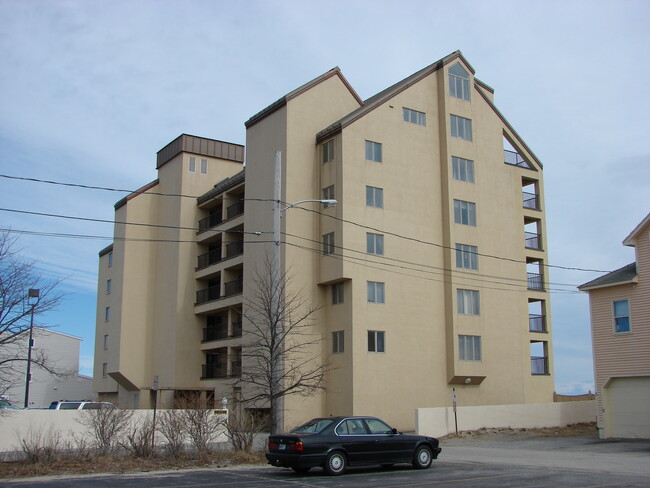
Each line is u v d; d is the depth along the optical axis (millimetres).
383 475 18031
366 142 39406
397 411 37250
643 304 29953
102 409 23859
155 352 50750
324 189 39562
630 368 30031
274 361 22516
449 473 18453
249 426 23359
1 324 21484
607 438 30516
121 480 16750
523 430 35094
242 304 41844
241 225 44812
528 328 44344
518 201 45906
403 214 39938
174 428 21406
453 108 43219
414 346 38719
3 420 25641
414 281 39562
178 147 52031
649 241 30016
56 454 20328
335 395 37062
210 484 15969
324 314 38781
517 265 44562
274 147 40719
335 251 37781
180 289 49000
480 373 40531
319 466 18219
